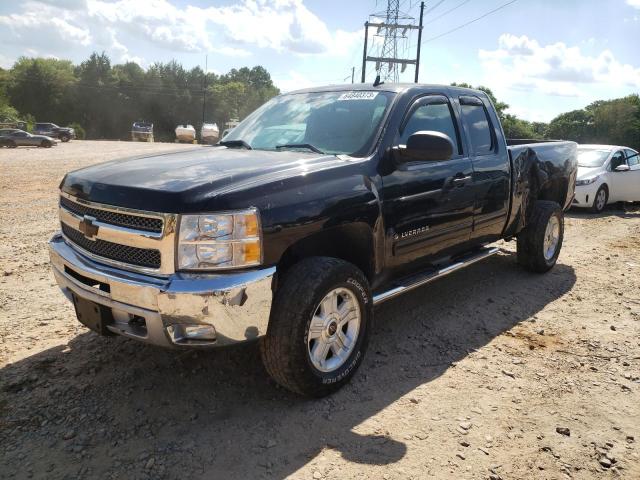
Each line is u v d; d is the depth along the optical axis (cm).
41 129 4475
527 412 328
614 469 279
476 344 425
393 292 383
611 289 578
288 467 269
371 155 366
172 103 9719
